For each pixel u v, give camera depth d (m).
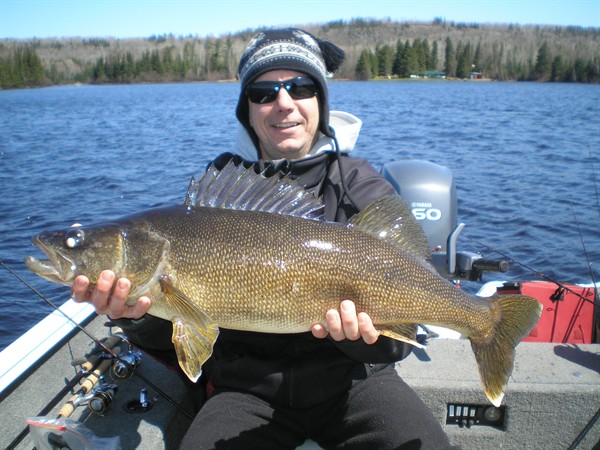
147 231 0.91
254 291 0.90
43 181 4.96
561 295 1.45
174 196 4.32
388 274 0.91
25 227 3.47
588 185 4.48
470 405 1.11
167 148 7.12
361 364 1.00
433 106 13.46
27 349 1.20
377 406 0.94
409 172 1.62
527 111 12.27
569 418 1.08
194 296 0.91
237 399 0.97
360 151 6.39
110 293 0.89
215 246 0.90
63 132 9.37
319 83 1.08
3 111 14.41
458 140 7.38
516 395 1.07
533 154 6.18
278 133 1.09
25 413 1.06
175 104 15.88
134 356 1.17
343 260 0.90
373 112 11.74
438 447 0.88
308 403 0.96
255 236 0.90
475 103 14.66
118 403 1.10
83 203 4.11
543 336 1.46
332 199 1.07
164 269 0.90
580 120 10.28
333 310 0.87
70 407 1.02
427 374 1.12
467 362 1.17
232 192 0.96
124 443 0.99
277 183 0.96
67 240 0.89
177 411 1.08
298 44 1.08
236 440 0.90
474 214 3.64
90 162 6.07
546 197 4.09
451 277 1.21
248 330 0.94
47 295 2.42
